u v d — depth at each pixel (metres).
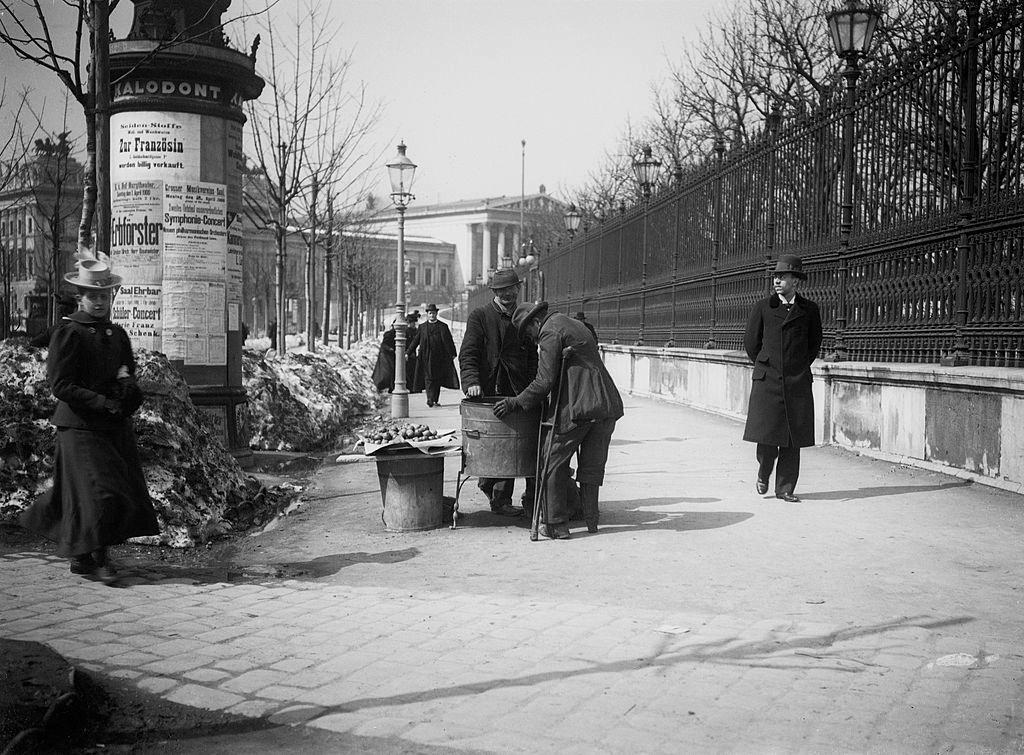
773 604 5.36
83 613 5.30
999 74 8.84
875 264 11.12
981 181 9.19
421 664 4.43
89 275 6.04
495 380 8.00
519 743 3.55
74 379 5.91
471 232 128.00
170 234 10.72
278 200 20.81
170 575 6.34
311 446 13.89
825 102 12.52
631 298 23.73
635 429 14.44
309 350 23.98
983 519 7.50
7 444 7.62
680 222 19.47
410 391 22.00
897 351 10.65
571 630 4.91
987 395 8.77
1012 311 8.69
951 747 3.46
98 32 8.55
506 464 7.49
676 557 6.54
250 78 11.15
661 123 36.88
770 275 14.16
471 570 6.34
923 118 10.09
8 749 3.43
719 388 16.42
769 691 4.02
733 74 29.77
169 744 3.61
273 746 3.58
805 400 8.32
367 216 47.81
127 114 10.63
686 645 4.63
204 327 10.91
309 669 4.38
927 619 5.02
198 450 8.32
